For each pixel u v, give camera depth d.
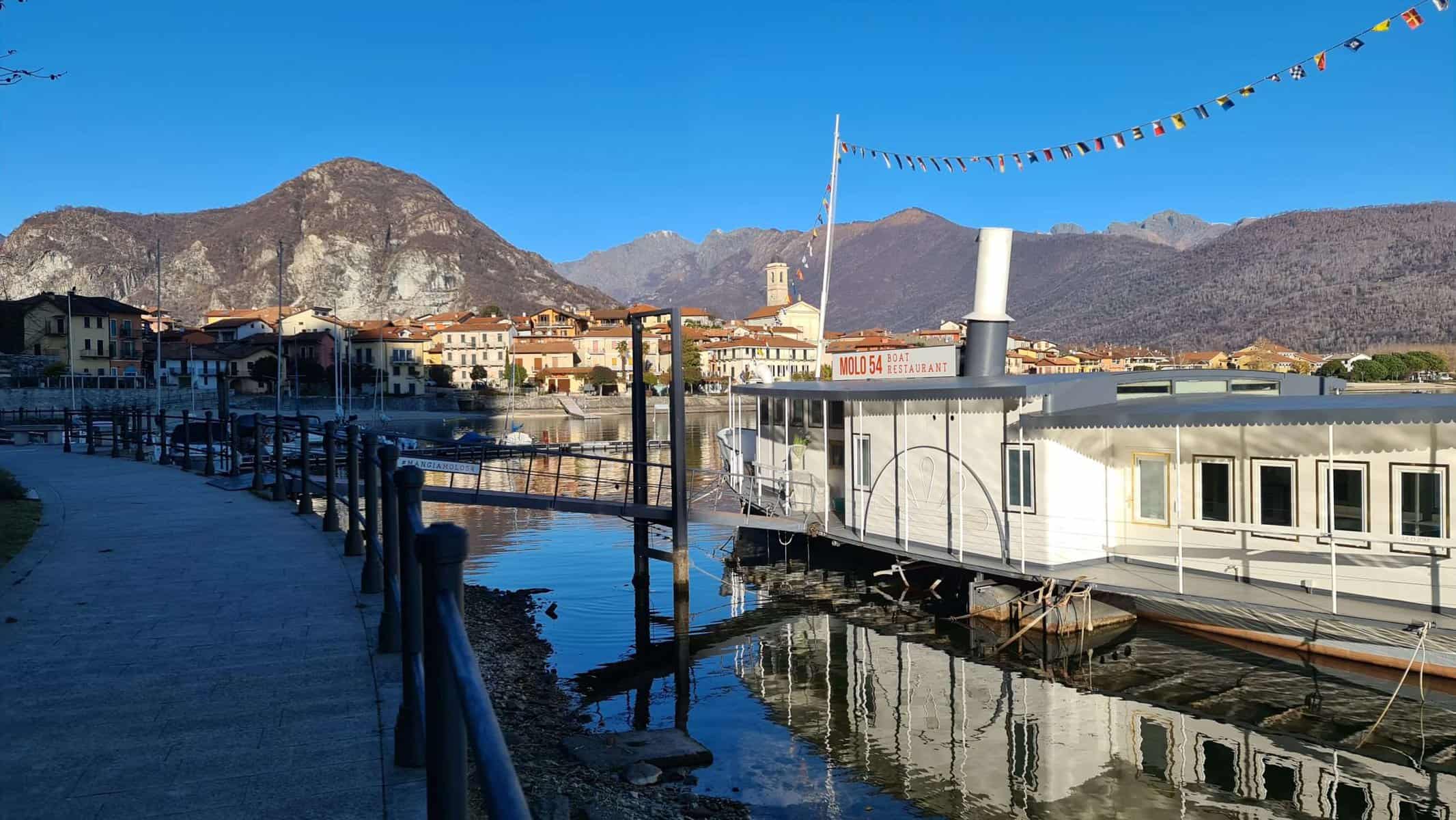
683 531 20.89
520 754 11.56
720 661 17.00
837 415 24.03
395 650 8.28
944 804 11.16
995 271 24.64
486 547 28.61
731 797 11.14
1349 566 15.15
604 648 17.67
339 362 102.69
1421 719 13.27
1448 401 13.46
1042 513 17.80
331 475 14.57
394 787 5.57
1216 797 11.39
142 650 8.34
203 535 14.15
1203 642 16.64
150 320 141.75
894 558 21.48
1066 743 13.05
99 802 5.38
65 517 15.94
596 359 155.38
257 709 6.91
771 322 183.00
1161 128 17.64
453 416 116.38
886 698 14.98
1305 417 13.51
